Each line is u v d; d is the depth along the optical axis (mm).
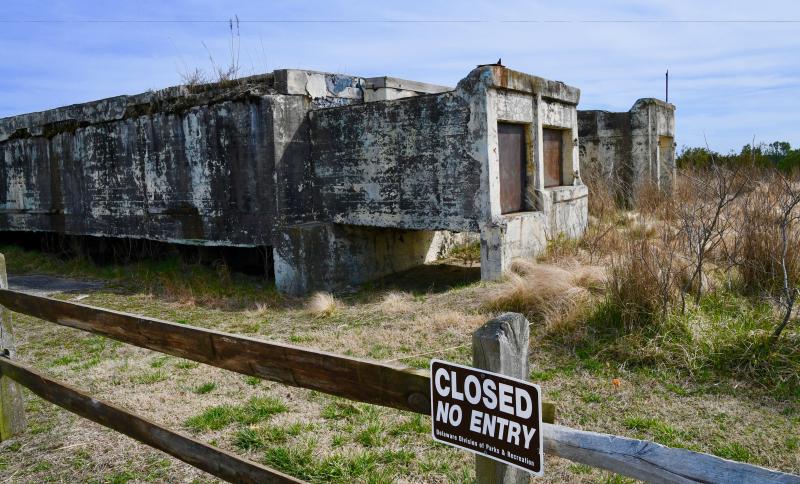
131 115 10336
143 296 8953
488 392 1896
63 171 11883
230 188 9172
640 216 9133
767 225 6379
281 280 8844
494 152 7938
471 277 9023
